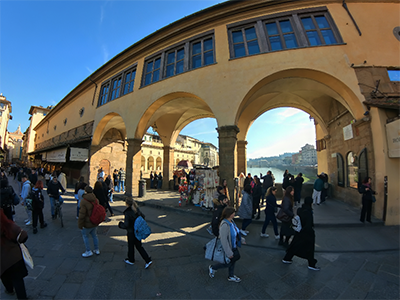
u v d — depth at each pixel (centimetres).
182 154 3938
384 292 313
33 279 331
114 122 1480
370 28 766
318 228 584
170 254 446
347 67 714
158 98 987
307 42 769
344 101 767
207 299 295
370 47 736
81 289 311
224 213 326
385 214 595
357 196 772
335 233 548
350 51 731
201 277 352
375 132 646
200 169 858
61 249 452
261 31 817
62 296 293
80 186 700
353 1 812
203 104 1173
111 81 1363
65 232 562
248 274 364
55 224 630
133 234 384
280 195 1094
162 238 550
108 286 321
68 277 342
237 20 868
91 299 289
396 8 791
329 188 1031
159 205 895
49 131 2620
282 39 796
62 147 1672
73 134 1739
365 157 681
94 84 1561
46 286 314
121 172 1381
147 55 1145
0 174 853
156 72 1078
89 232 423
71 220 678
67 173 1959
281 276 358
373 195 639
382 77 702
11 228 259
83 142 1553
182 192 883
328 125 1059
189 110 1365
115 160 1630
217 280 344
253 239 532
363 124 693
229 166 747
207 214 743
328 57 729
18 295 260
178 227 641
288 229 468
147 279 344
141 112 1060
